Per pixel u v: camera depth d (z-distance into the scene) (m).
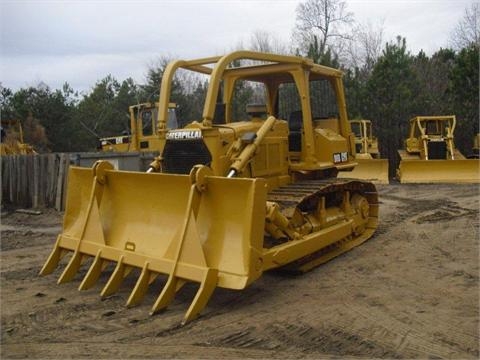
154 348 4.48
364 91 23.73
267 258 5.73
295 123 8.06
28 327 5.04
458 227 9.93
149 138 17.12
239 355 4.32
